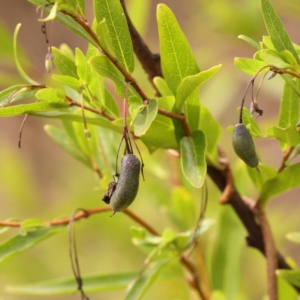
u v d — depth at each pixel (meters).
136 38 0.73
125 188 0.66
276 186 0.73
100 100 0.71
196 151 0.70
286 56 0.68
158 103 0.69
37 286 0.80
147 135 0.71
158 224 1.15
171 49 0.70
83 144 0.78
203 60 1.16
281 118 0.72
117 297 1.60
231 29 1.05
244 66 0.68
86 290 0.80
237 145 0.67
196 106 0.71
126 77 0.68
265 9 0.68
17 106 0.69
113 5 0.68
